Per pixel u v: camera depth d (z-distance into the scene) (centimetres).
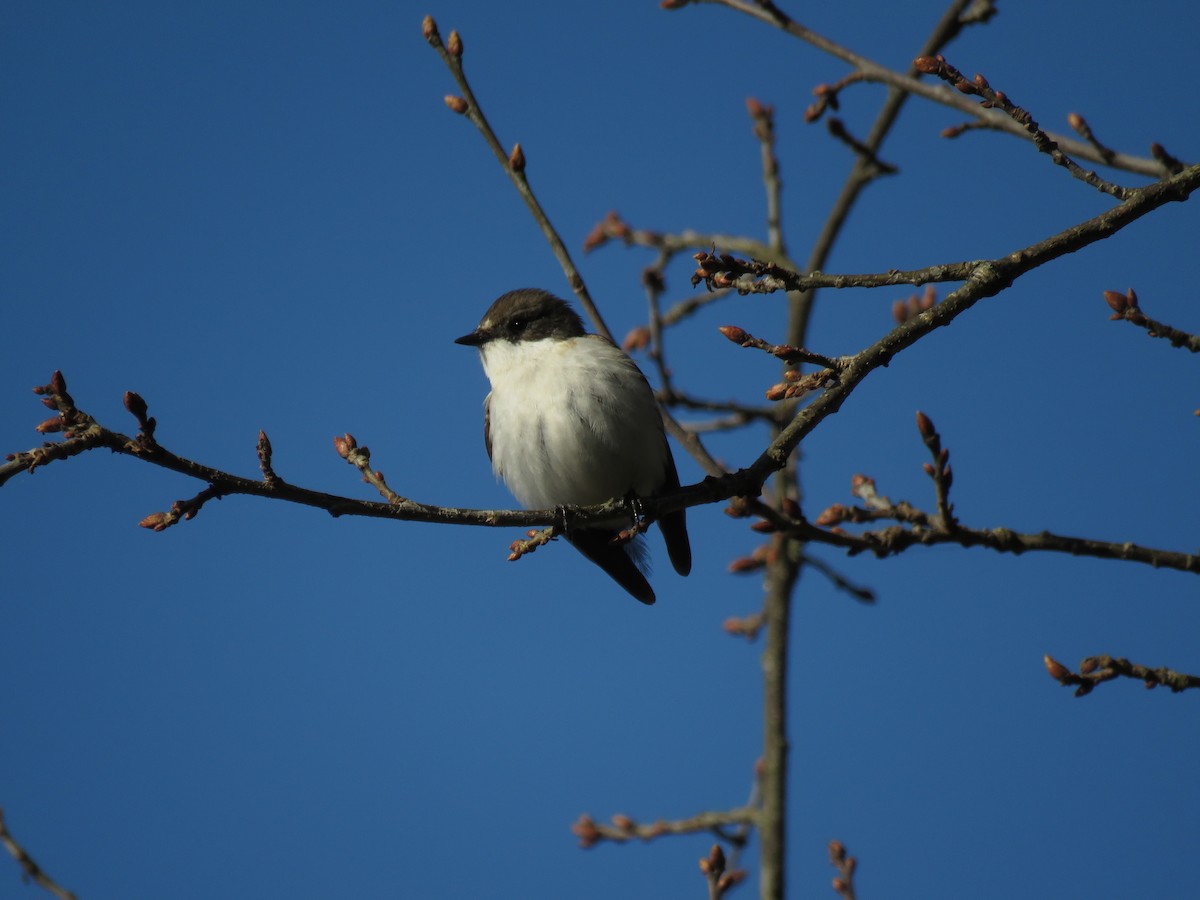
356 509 727
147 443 673
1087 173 781
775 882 1135
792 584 1260
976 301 754
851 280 768
